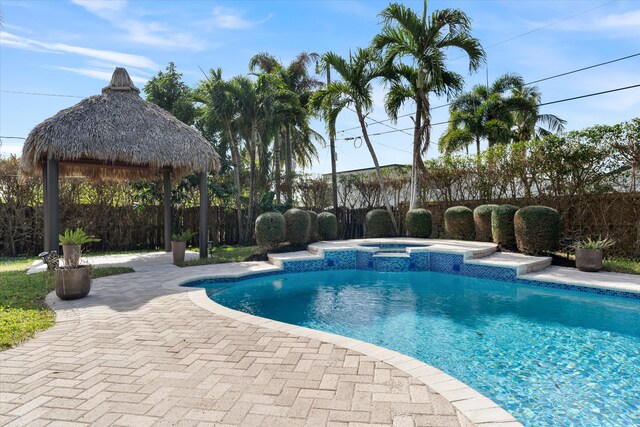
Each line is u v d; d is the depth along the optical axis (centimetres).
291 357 355
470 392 284
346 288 823
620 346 470
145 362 345
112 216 1350
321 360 348
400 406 264
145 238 1402
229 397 279
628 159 892
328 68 1775
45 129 835
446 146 1881
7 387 296
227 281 847
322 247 1095
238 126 1516
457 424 241
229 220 1523
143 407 265
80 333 428
